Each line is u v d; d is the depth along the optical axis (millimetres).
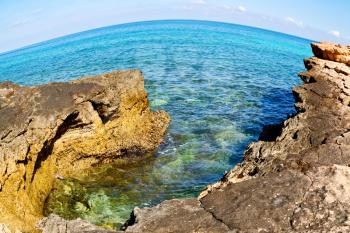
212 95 24906
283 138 11797
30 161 11344
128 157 15375
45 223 8547
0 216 9336
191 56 42875
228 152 15789
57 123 12305
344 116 12531
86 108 13656
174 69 33656
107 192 12789
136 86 16062
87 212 11602
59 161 13383
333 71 17281
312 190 8180
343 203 7613
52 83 13820
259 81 30797
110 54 46312
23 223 9531
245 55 48656
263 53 54594
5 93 12469
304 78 17125
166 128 17703
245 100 24094
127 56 42844
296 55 60781
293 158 10086
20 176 10633
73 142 13570
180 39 64812
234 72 34156
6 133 10648
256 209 7734
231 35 86062
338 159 9672
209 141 16969
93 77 15148
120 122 15117
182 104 22469
